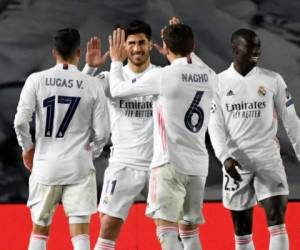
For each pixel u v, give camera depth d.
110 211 13.72
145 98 13.76
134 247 17.02
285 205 14.10
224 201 14.48
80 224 12.99
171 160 12.34
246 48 13.72
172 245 12.33
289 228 17.47
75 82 13.01
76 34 13.22
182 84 12.30
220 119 13.93
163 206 12.37
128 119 13.85
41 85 12.91
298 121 14.02
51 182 12.96
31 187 13.17
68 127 13.01
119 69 12.86
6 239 17.27
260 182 14.09
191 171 12.47
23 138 13.05
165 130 12.36
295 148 14.14
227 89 13.89
